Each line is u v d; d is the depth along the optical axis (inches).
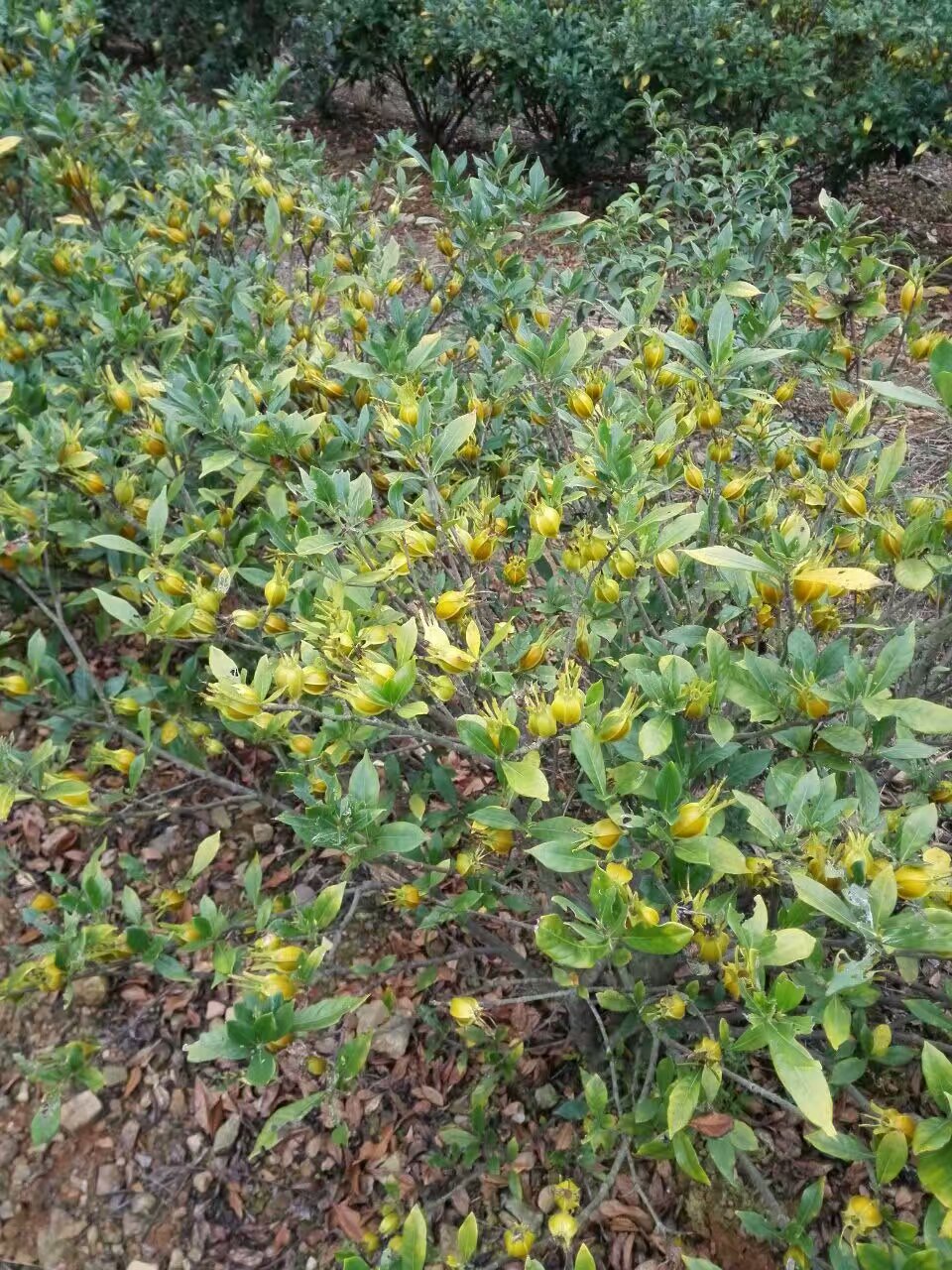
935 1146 17.7
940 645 30.9
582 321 51.1
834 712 24.0
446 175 50.2
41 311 52.4
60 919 39.3
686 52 105.2
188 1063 36.9
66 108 61.1
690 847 21.2
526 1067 35.6
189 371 37.2
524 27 115.4
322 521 37.0
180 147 83.7
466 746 25.3
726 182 69.5
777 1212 27.4
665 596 31.9
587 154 122.8
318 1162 34.3
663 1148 27.0
